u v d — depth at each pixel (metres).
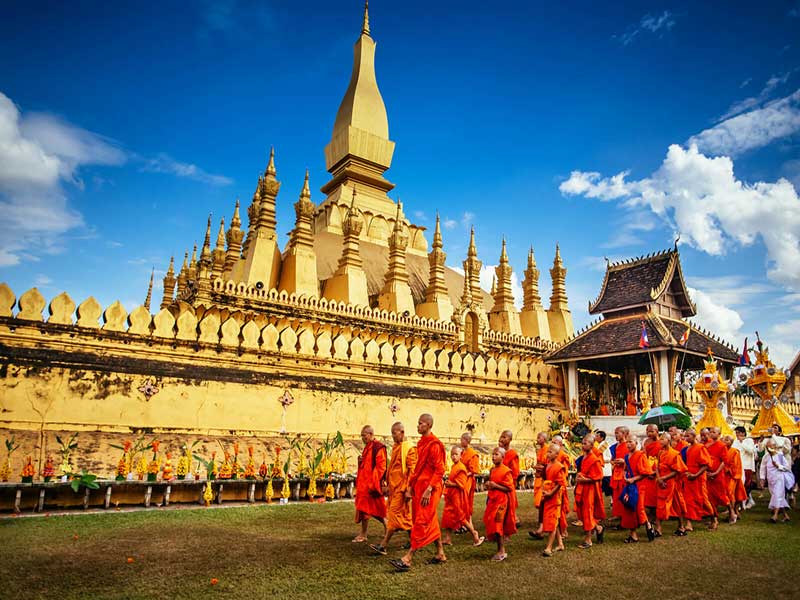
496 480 10.42
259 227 30.42
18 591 7.21
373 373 23.66
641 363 33.56
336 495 16.53
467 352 30.70
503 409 27.86
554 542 11.74
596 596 7.92
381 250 39.72
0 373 16.00
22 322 16.64
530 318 39.91
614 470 12.94
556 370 31.55
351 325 29.11
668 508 12.81
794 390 41.78
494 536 10.45
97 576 7.98
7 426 15.84
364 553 10.08
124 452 14.91
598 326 31.52
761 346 26.31
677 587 8.43
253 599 7.31
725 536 12.71
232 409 19.59
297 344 21.73
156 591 7.46
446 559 9.98
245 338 20.48
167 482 13.88
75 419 16.81
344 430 22.08
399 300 32.41
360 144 44.09
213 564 8.82
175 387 18.64
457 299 39.53
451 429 25.62
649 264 31.77
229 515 12.91
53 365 16.77
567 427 28.56
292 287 29.27
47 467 13.12
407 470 9.99
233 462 15.22
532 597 7.82
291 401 20.94
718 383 23.77
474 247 39.06
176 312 27.28
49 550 9.20
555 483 10.88
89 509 13.02
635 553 10.80
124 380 17.78
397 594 7.79
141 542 9.99
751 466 18.11
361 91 45.34
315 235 37.78
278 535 11.13
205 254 34.03
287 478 15.34
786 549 11.24
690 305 31.33
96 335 17.70
